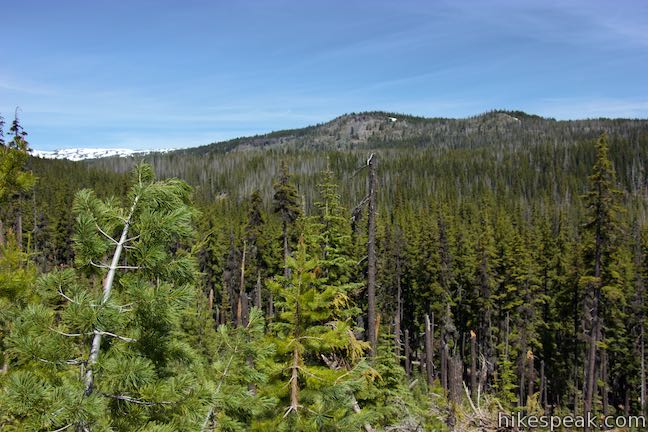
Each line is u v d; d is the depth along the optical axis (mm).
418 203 113500
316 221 17891
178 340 5449
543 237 53438
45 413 3674
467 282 49875
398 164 174375
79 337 4508
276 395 6602
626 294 39094
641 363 40719
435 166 169375
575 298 40656
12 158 7316
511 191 140625
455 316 50875
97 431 4133
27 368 4570
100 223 4930
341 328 7117
